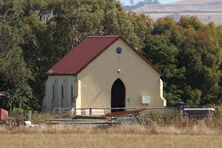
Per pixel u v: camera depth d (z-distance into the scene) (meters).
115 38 126.19
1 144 65.50
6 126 85.44
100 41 130.50
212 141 69.38
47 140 69.25
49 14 158.88
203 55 159.12
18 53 126.31
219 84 164.75
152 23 191.88
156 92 131.25
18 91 128.88
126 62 127.88
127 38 165.00
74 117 108.25
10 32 124.00
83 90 122.50
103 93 124.75
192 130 79.56
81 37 156.50
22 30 136.50
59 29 154.00
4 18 133.12
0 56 123.19
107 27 164.00
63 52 155.38
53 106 133.75
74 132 78.81
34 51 154.12
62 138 71.44
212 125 84.12
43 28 151.88
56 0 155.38
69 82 125.88
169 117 89.06
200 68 156.25
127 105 128.00
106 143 66.81
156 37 163.12
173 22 187.12
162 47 151.00
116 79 126.62
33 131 79.38
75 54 133.88
